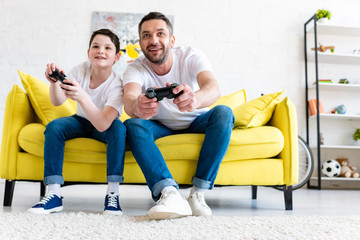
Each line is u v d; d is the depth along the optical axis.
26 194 2.31
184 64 1.75
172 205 1.28
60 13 3.84
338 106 3.96
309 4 4.08
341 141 4.00
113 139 1.53
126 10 3.89
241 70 3.94
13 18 3.79
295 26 4.04
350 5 4.12
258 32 4.00
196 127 1.77
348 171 3.71
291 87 3.97
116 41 1.81
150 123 1.70
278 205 2.03
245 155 1.76
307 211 1.79
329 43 4.11
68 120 1.68
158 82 1.78
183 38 3.92
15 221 1.15
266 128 1.83
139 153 1.46
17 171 1.74
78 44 3.83
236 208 1.86
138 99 1.24
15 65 3.75
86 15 3.86
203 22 3.96
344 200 2.46
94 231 1.05
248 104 1.99
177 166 1.74
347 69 4.10
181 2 3.95
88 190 2.72
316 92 3.70
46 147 1.55
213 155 1.52
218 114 1.58
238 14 4.00
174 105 1.77
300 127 3.93
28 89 1.90
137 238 0.98
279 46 4.00
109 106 1.61
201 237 0.99
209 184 1.52
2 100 3.70
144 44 1.67
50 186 1.51
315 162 3.92
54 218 1.22
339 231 1.10
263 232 1.07
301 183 3.17
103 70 1.75
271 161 1.81
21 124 1.79
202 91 1.43
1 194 2.23
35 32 3.80
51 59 3.79
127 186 3.27
